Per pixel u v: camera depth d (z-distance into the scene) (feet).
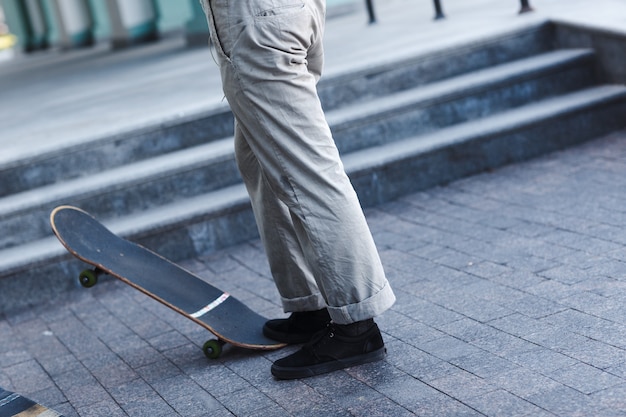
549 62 19.70
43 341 13.85
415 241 15.01
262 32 9.70
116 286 15.83
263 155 10.14
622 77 19.45
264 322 12.26
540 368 9.71
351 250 10.01
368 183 17.49
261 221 11.17
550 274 12.41
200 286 12.17
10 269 15.57
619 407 8.59
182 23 42.22
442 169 18.01
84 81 30.81
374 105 18.94
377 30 25.90
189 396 10.80
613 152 17.62
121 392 11.35
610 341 10.05
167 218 16.48
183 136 18.71
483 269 13.14
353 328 10.50
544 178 16.96
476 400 9.27
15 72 44.01
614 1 22.07
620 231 13.47
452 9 27.35
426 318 11.76
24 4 60.64
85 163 18.10
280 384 10.59
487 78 19.36
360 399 9.78
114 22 42.42
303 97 9.90
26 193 17.52
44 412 10.48
